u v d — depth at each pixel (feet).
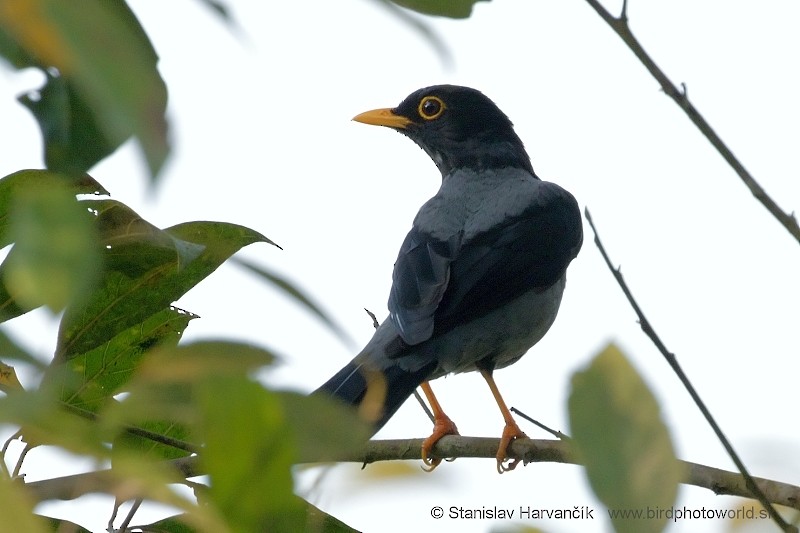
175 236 18.20
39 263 9.30
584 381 12.05
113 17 9.09
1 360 11.82
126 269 21.86
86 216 9.97
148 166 8.36
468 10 11.12
